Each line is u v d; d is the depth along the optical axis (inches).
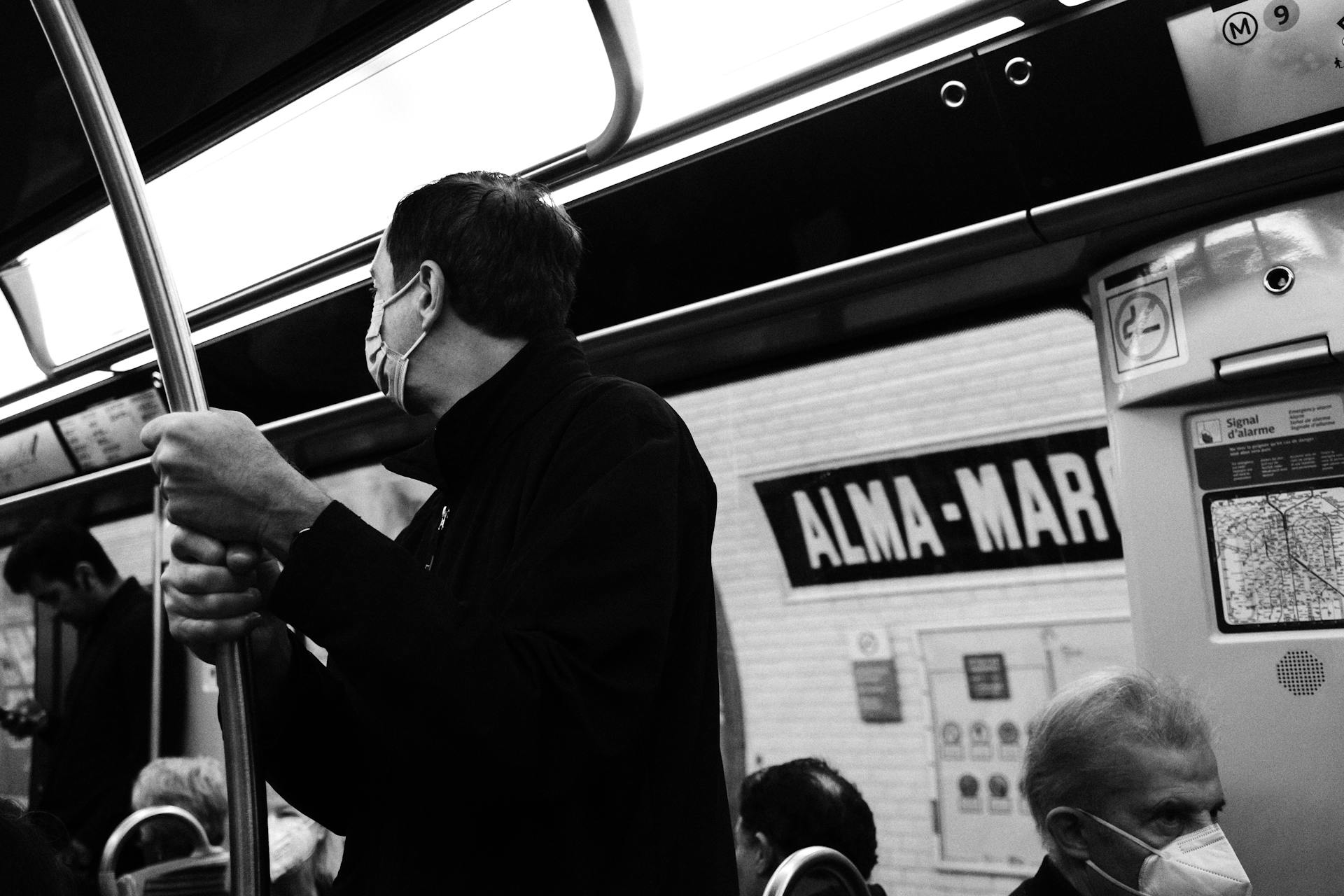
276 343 128.2
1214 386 82.0
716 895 44.3
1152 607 84.4
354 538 38.2
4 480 176.1
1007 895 122.3
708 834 45.0
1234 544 81.7
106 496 171.3
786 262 99.2
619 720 39.4
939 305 100.8
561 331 50.8
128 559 177.3
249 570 39.4
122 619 171.6
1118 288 88.6
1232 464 82.1
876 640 128.5
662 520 42.3
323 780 49.1
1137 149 81.4
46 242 117.6
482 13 79.3
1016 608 121.6
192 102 91.0
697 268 103.3
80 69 44.2
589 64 82.5
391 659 36.5
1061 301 97.3
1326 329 76.8
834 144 89.9
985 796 123.6
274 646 47.8
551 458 45.4
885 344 107.3
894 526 126.6
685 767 44.9
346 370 128.3
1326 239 77.5
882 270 95.4
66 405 155.3
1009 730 122.5
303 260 108.3
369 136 94.7
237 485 38.3
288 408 137.7
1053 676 119.6
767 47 82.8
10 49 83.9
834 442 127.9
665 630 41.3
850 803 89.2
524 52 82.9
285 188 102.6
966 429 120.7
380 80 88.7
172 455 38.1
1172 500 84.4
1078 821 65.9
